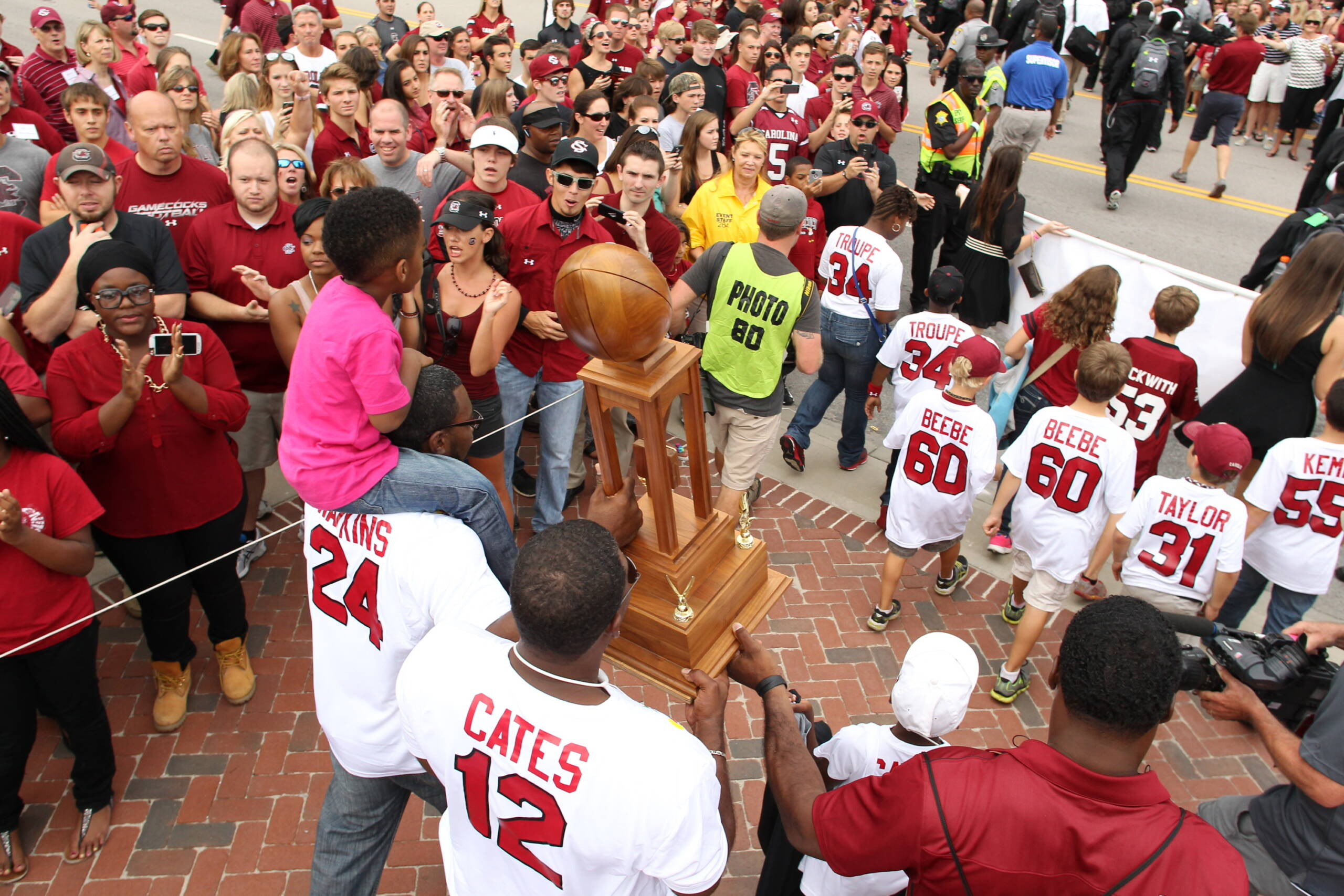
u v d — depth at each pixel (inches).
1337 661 189.3
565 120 283.0
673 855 64.3
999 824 64.6
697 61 335.9
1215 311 241.1
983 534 217.9
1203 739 167.5
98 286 124.3
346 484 83.5
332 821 104.2
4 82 213.6
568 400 182.2
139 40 364.8
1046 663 181.5
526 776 66.1
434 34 334.6
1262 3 562.6
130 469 134.5
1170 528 158.6
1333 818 107.8
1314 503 161.8
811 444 250.2
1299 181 484.7
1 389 110.6
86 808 132.8
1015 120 411.5
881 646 182.2
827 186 291.3
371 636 90.0
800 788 78.7
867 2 537.6
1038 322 206.8
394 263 81.1
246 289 171.5
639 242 183.9
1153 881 61.9
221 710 155.7
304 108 244.5
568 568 62.9
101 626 171.5
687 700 82.2
